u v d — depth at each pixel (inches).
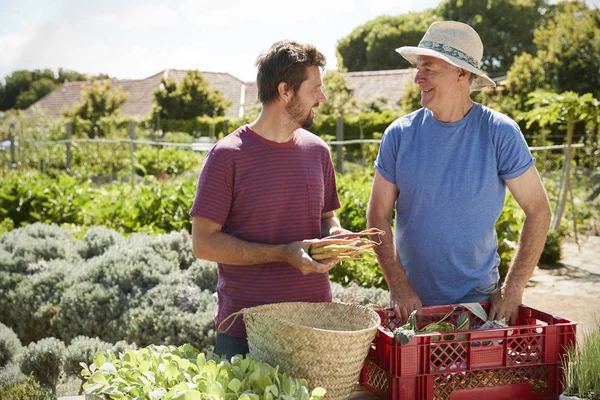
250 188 81.9
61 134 885.2
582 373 75.9
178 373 63.5
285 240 84.7
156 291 176.1
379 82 1172.5
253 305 83.8
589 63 893.8
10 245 225.1
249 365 67.0
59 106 1465.3
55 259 217.5
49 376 152.9
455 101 92.4
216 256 80.3
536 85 882.8
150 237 216.5
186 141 925.2
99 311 178.2
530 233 91.0
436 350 74.1
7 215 341.7
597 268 313.4
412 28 1606.8
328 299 88.9
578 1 986.7
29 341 194.7
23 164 626.8
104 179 641.0
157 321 165.3
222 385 61.9
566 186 382.0
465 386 73.4
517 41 1478.8
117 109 1187.9
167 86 1165.1
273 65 79.8
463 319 81.8
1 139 752.3
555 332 75.8
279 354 68.0
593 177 468.1
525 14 1469.0
